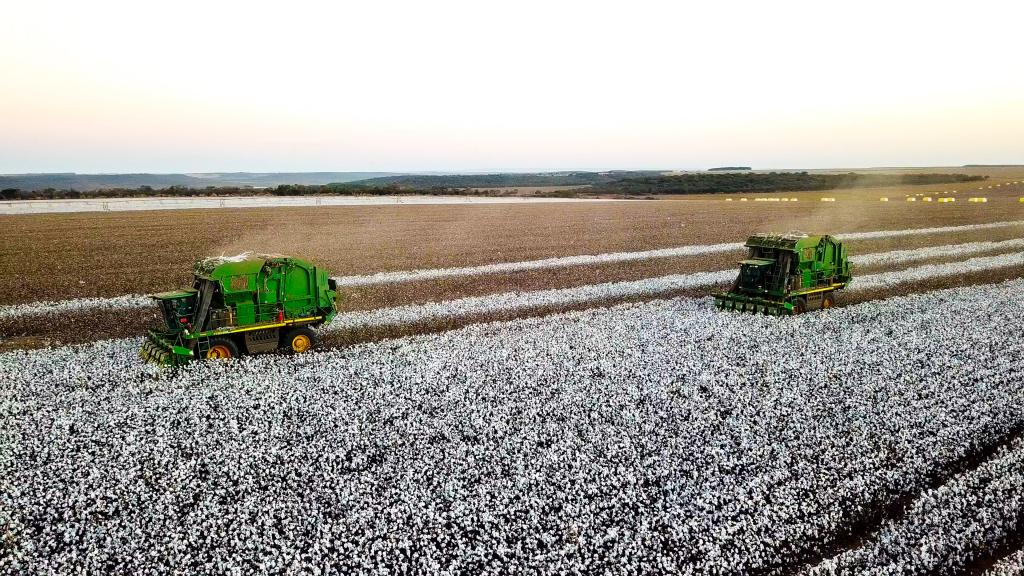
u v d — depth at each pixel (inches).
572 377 735.7
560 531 459.5
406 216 2871.6
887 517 478.6
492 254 1750.7
